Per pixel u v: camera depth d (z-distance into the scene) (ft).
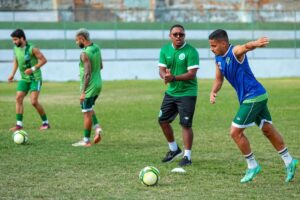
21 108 104.83
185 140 72.69
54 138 95.40
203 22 295.89
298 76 289.33
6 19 269.23
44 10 277.64
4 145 87.04
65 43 275.39
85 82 86.38
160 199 54.65
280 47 306.55
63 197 55.42
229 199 54.65
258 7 319.27
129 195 56.24
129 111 135.64
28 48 104.17
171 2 310.86
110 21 284.82
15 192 57.52
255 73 284.61
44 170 68.44
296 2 321.32
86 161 74.28
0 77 253.44
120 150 83.46
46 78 258.16
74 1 295.28
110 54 283.59
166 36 290.97
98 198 55.06
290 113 129.08
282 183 61.98
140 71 270.05
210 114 129.39
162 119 74.79
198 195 56.24
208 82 240.73
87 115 87.15
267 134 63.72
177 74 73.72
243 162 74.08
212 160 75.61
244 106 62.13
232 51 61.67
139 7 304.50
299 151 81.92
